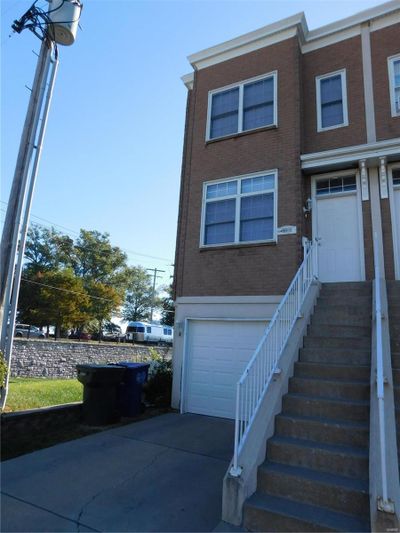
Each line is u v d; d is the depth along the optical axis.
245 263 8.96
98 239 50.38
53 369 16.89
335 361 5.51
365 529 3.18
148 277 62.78
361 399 4.70
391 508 3.01
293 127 9.21
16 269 8.04
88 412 7.27
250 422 4.39
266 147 9.45
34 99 8.51
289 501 3.66
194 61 11.23
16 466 5.05
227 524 3.59
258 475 3.92
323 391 4.92
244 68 10.42
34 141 8.45
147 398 9.40
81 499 4.14
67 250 47.59
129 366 8.35
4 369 7.24
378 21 9.39
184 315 9.49
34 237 45.28
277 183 9.06
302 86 9.85
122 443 6.20
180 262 9.91
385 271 8.16
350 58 9.52
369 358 5.32
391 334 5.66
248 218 9.31
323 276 8.72
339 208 8.99
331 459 3.91
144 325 35.97
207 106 10.73
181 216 11.10
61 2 8.70
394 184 8.54
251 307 8.68
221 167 9.98
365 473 3.74
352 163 8.72
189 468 5.14
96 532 3.48
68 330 37.81
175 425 7.54
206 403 8.80
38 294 32.94
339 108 9.43
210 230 9.78
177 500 4.15
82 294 34.62
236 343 8.81
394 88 8.85
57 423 6.98
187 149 10.97
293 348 5.60
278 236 8.71
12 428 6.12
